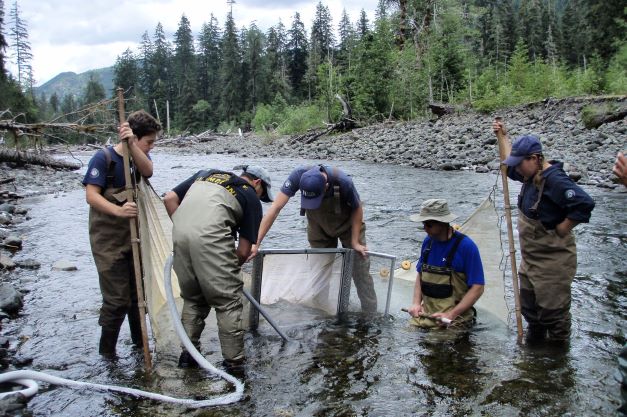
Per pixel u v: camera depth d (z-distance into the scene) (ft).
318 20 289.12
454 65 112.27
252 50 238.48
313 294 15.30
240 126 227.81
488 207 15.75
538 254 13.32
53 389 11.20
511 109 78.13
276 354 13.12
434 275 14.69
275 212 14.96
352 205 15.58
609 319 14.99
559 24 263.08
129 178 12.03
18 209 32.94
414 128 84.48
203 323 12.94
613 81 85.30
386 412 10.39
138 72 287.69
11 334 14.29
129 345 13.66
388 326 14.94
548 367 12.23
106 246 12.52
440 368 12.27
